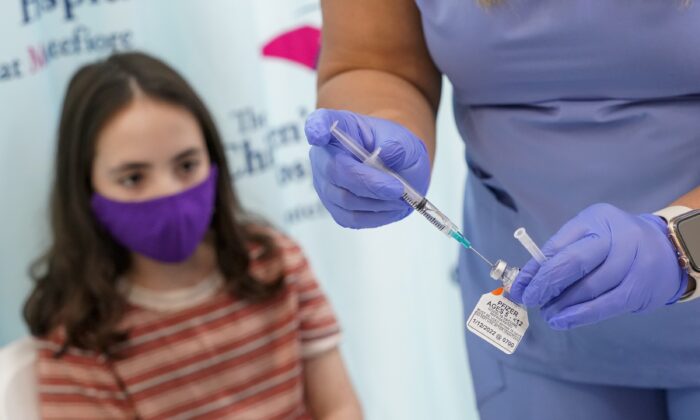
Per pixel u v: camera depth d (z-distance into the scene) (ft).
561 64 2.64
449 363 5.92
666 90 2.58
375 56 2.98
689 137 2.62
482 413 3.30
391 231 5.62
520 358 3.12
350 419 4.95
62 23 4.80
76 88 4.39
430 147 2.87
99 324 4.38
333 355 4.98
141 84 4.34
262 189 5.26
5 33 4.49
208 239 4.73
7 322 4.94
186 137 4.35
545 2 2.55
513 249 3.08
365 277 5.65
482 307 2.53
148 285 4.58
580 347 2.95
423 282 5.77
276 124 5.34
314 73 5.29
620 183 2.75
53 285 4.50
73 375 4.37
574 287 2.35
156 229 4.30
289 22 5.18
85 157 4.33
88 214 4.43
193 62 4.96
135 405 4.45
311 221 5.53
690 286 2.42
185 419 4.52
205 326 4.59
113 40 4.88
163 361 4.50
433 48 2.88
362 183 2.39
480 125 2.97
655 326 2.78
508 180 2.96
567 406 3.05
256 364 4.66
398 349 5.82
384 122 2.55
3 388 4.23
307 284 4.89
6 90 4.56
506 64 2.73
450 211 5.55
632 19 2.45
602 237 2.35
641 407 3.06
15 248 4.80
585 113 2.72
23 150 4.67
